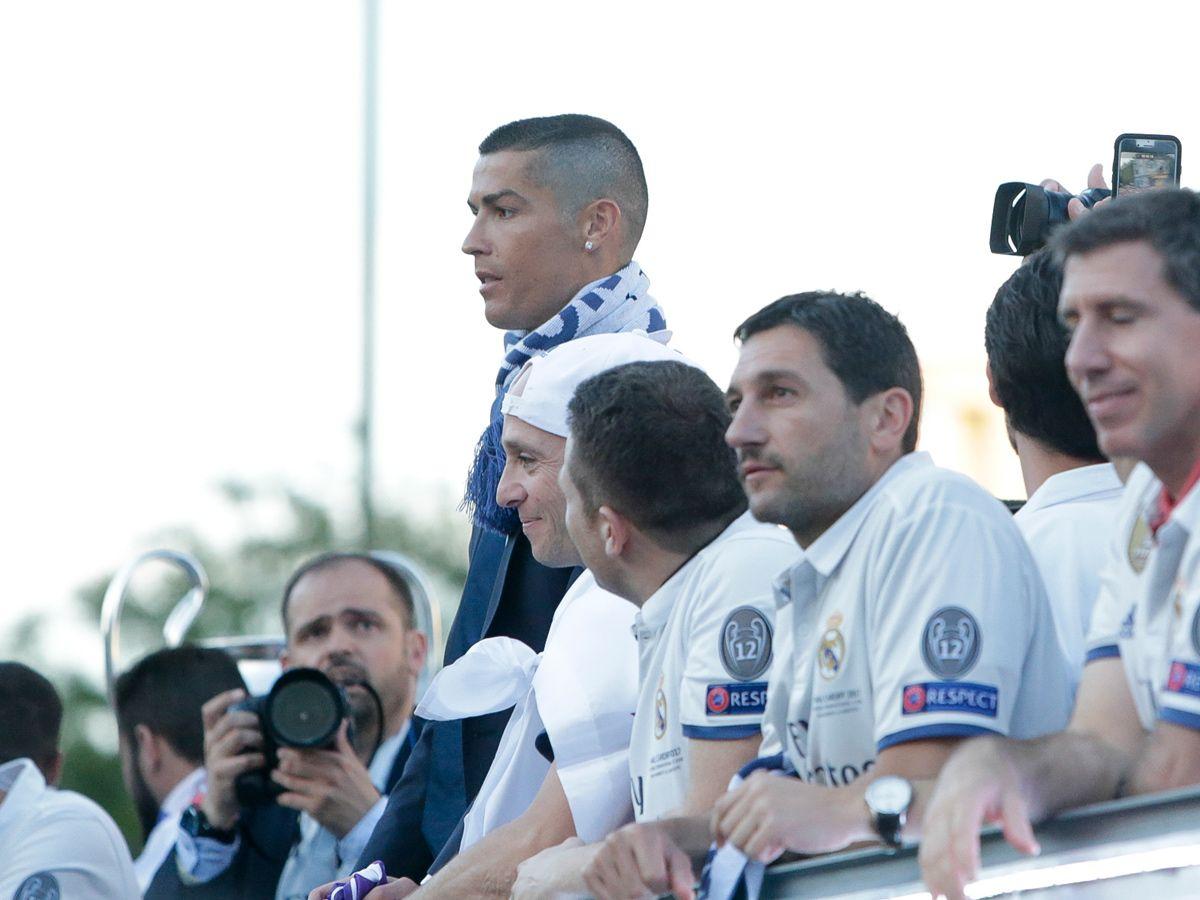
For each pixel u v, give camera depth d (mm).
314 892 12867
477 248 15000
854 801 8641
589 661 11430
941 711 8648
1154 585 8430
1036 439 10531
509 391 12594
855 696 9156
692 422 10531
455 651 13984
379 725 17062
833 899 8617
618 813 11148
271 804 16453
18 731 16719
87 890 15891
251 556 47531
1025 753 8141
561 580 13648
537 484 12227
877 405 9430
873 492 9375
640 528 10570
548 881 10484
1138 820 7512
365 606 17469
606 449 10516
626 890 9180
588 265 14922
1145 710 8484
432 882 11523
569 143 14922
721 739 9977
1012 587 8906
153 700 17906
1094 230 8344
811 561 9422
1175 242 8211
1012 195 13148
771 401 9461
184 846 16531
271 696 16141
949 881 7840
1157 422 8234
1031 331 10352
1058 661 9148
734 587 10156
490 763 13469
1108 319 8305
